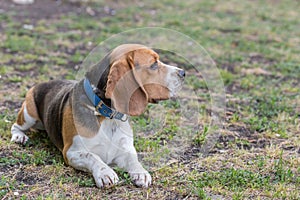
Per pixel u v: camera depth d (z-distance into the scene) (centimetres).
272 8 1526
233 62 995
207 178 526
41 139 615
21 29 1120
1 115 675
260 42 1153
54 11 1323
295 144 625
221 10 1463
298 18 1415
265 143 633
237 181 519
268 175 540
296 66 973
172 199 484
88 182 502
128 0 1493
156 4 1472
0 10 1289
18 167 539
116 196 482
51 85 605
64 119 530
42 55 966
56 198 475
